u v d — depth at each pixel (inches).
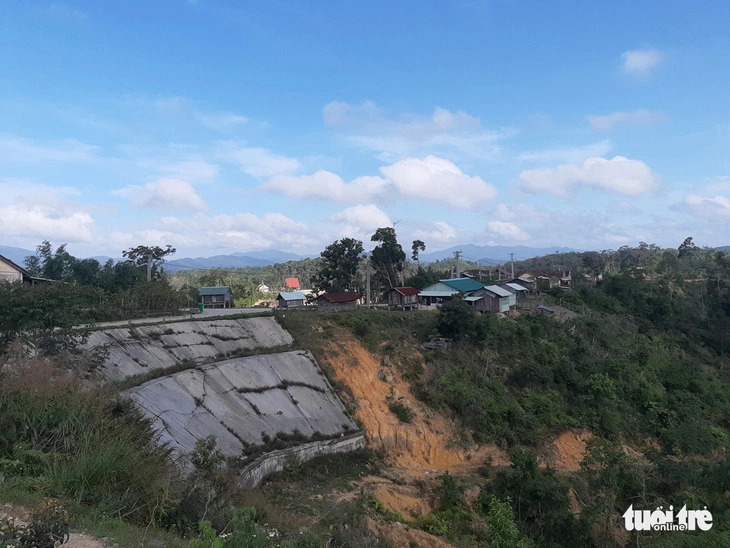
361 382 1364.4
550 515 930.1
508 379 1560.0
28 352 650.2
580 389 1604.3
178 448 717.9
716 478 968.3
